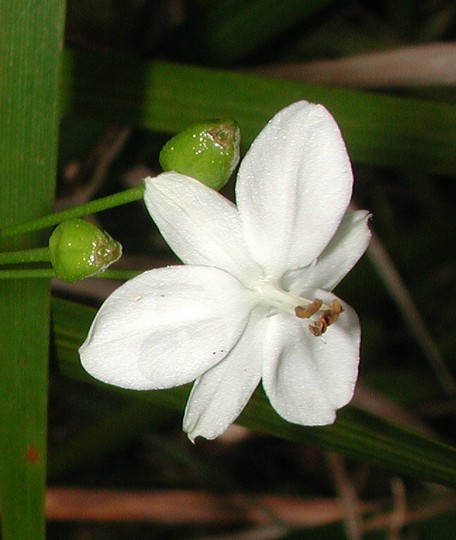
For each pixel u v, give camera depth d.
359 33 0.17
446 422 0.18
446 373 0.15
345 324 0.10
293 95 0.12
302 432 0.11
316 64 0.14
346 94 0.12
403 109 0.12
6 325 0.11
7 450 0.11
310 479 0.18
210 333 0.10
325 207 0.10
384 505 0.15
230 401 0.10
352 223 0.10
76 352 0.11
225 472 0.17
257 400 0.11
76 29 0.17
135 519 0.15
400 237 0.17
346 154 0.09
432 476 0.11
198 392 0.10
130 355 0.09
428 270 0.16
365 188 0.19
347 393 0.10
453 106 0.12
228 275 0.10
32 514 0.11
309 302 0.10
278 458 0.18
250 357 0.10
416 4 0.19
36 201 0.11
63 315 0.11
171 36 0.14
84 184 0.15
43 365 0.11
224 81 0.12
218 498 0.16
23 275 0.10
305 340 0.10
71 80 0.12
